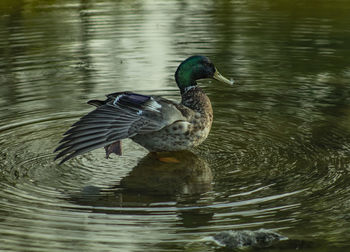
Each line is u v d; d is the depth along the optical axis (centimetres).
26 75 1521
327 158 1012
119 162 1030
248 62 1611
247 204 839
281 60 1622
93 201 859
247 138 1130
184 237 745
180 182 932
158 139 1023
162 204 848
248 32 1875
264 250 711
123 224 781
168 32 1883
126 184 927
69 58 1658
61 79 1496
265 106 1316
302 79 1480
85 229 766
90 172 981
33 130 1178
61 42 1792
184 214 812
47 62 1625
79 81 1480
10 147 1090
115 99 945
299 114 1256
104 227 772
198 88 1129
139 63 1608
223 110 1298
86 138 868
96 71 1549
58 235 748
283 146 1082
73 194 885
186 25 1964
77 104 1327
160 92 1396
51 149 1084
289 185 903
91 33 1875
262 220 787
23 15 2106
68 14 2117
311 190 881
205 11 2158
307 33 1852
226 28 1920
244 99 1367
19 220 790
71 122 1224
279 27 1923
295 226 768
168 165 1011
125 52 1702
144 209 830
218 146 1095
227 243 725
